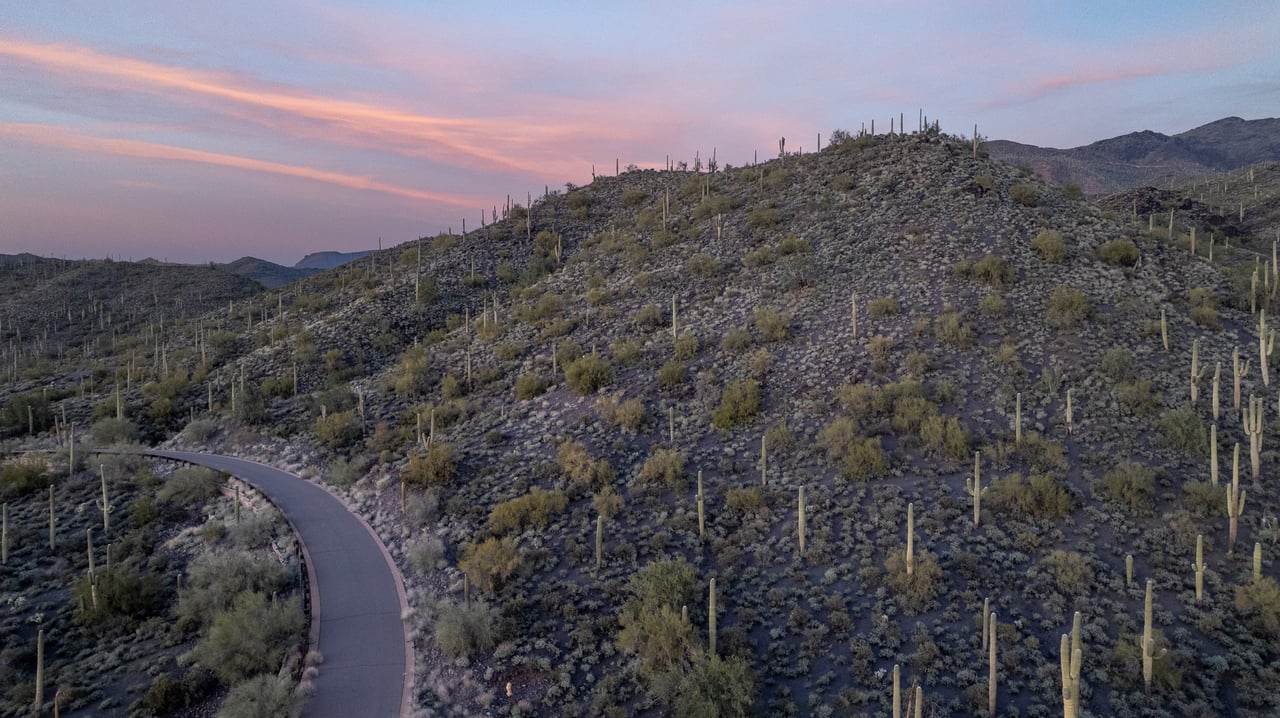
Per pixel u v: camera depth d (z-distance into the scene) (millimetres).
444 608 25656
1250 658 20922
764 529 29797
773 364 44062
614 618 25234
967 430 33438
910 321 44844
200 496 40562
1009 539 27250
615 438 39500
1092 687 20484
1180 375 36562
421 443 44281
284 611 25328
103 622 28062
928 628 23344
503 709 21359
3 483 41906
